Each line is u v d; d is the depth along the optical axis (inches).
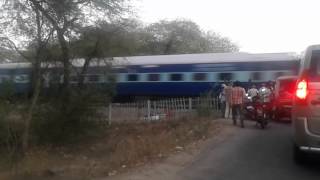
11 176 437.1
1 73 1235.9
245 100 716.0
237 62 1338.6
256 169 396.2
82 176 391.2
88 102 866.1
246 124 714.8
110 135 853.8
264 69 1311.5
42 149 759.7
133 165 420.8
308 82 363.3
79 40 1010.1
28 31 885.8
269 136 587.8
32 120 831.1
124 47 1145.4
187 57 1408.7
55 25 884.6
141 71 1449.3
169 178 366.6
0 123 702.5
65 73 952.3
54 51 925.8
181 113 909.8
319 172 385.1
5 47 903.1
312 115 358.3
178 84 1407.5
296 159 413.1
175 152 478.3
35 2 855.1
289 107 778.2
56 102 867.4
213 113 847.7
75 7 905.5
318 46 370.3
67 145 822.5
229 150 486.0
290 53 1300.4
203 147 506.0
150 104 995.3
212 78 1365.7
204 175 375.6
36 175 431.2
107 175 385.1
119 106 1016.2
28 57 914.7
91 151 734.5
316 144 357.1
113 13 1045.2
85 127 855.7
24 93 874.1
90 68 1064.2
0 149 665.0
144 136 725.9
